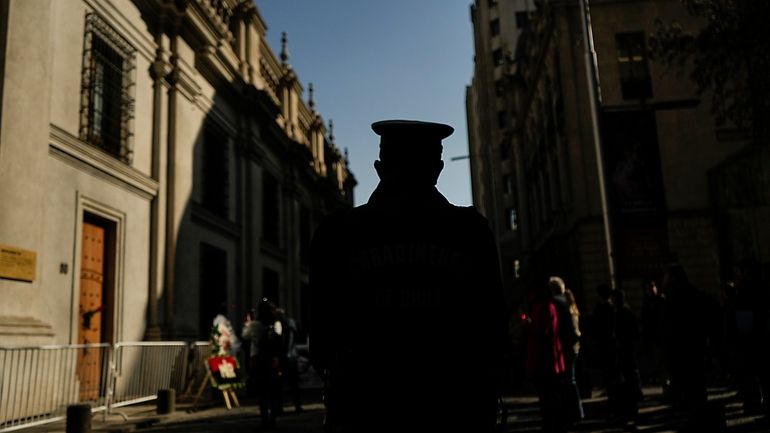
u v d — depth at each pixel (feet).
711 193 76.84
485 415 6.21
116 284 40.86
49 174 34.04
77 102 36.99
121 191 41.88
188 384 41.06
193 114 53.72
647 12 82.79
